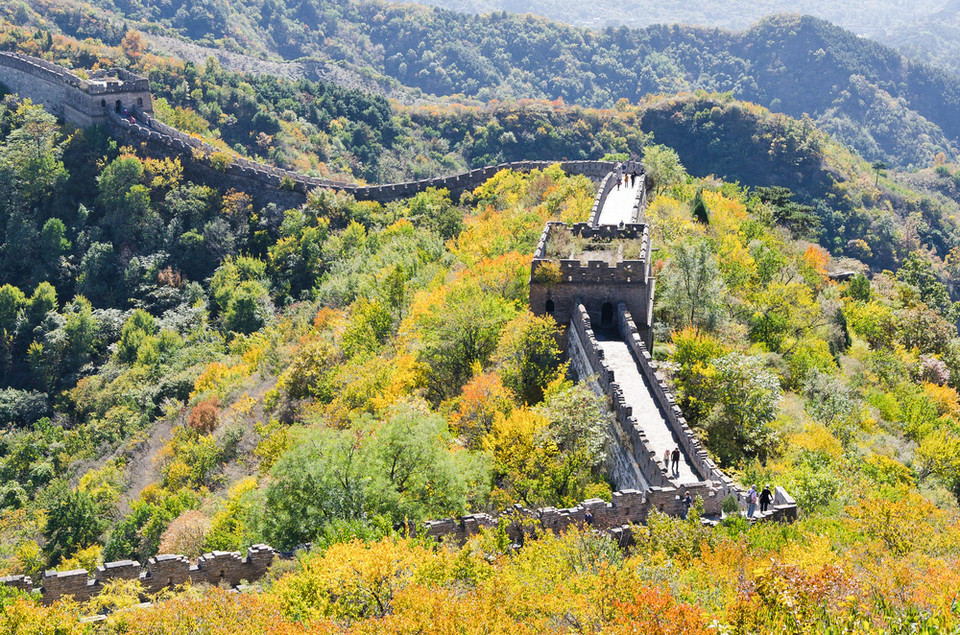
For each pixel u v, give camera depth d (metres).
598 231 71.56
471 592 32.41
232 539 51.25
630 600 28.72
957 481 57.31
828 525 39.75
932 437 60.78
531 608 30.08
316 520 43.00
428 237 107.44
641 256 64.12
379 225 125.00
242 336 108.62
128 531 63.03
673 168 110.06
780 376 66.44
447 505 45.25
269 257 127.25
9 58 147.62
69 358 111.50
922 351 92.56
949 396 76.88
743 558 33.47
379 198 137.00
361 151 194.88
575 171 127.69
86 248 126.25
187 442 79.19
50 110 144.62
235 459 74.44
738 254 82.88
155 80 180.38
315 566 33.59
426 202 126.38
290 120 188.75
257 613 31.84
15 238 126.31
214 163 135.88
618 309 62.28
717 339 64.50
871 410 66.06
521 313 66.12
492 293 72.00
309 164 176.00
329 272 118.75
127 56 189.75
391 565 33.31
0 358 113.56
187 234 128.25
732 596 30.14
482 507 46.47
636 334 58.06
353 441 47.50
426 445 46.72
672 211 93.81
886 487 47.78
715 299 68.25
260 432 73.94
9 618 33.09
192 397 92.75
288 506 44.06
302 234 127.38
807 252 102.00
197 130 163.62
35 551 65.12
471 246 97.38
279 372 90.81
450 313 66.75
